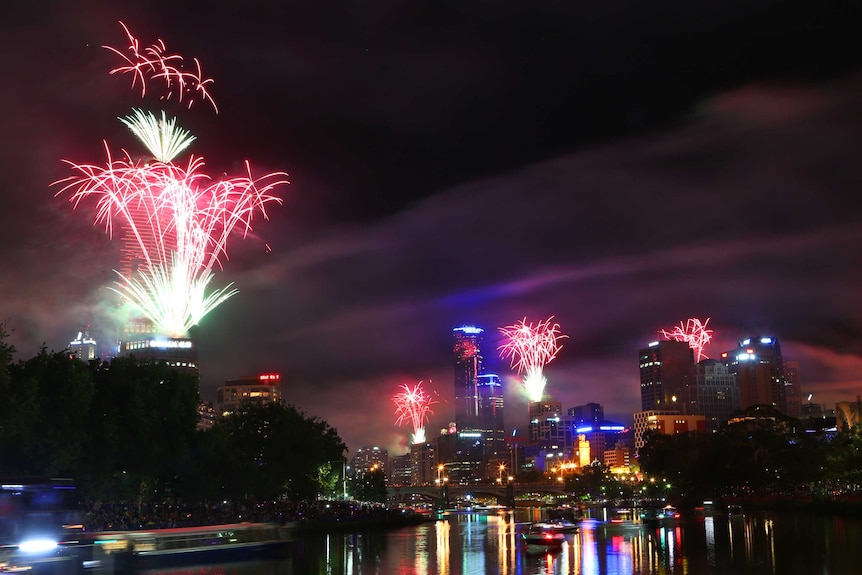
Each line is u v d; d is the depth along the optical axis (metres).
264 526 122.44
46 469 113.94
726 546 136.00
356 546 154.12
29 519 74.75
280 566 111.94
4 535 72.88
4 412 113.19
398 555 133.00
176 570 104.25
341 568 111.44
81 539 78.81
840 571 100.19
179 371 159.62
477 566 114.56
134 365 150.88
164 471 152.25
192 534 111.31
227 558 114.88
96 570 85.50
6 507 73.75
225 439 180.38
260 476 184.88
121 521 131.62
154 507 161.00
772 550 126.38
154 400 145.25
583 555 128.50
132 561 98.50
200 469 157.88
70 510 78.94
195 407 157.62
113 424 132.50
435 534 197.25
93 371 143.00
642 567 109.75
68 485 79.12
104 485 130.62
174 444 147.50
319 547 151.62
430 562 120.50
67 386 126.50
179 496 161.00
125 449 136.25
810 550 124.44
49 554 75.19
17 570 72.50
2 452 113.50
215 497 172.00
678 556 121.81
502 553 136.00
